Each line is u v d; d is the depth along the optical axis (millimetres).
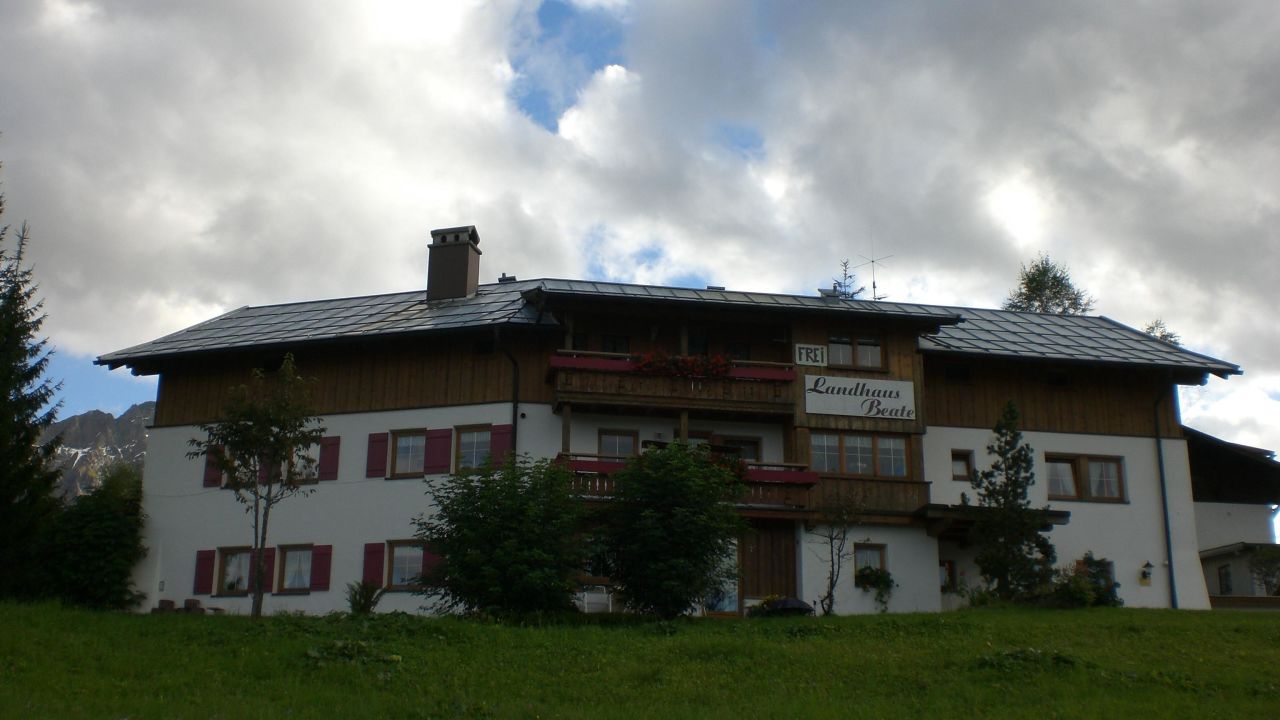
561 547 26875
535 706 18266
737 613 33062
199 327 40562
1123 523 37375
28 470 35719
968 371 38094
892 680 20281
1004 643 23250
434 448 34906
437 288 39531
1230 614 27938
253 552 35312
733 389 34688
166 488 36562
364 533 34750
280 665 20391
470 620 24938
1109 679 19984
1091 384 38625
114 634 22234
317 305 42031
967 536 35094
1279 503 41500
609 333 36250
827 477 34312
